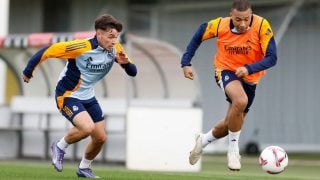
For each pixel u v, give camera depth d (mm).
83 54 27609
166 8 75938
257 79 27438
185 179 33469
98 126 28875
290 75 71000
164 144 45875
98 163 52594
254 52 26859
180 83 51344
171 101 51531
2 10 58938
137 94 53625
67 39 46250
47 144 55062
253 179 35875
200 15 74438
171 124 45875
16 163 48219
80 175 30594
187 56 27953
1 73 58156
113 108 52625
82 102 28531
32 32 81312
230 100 27031
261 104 70938
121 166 49531
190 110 45875
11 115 56094
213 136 28906
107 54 27922
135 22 77125
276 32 68688
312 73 70375
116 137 52500
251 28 26641
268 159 27359
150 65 51406
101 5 78312
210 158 62625
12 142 56094
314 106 70312
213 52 72938
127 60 28406
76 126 27922
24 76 27781
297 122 70500
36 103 55219
